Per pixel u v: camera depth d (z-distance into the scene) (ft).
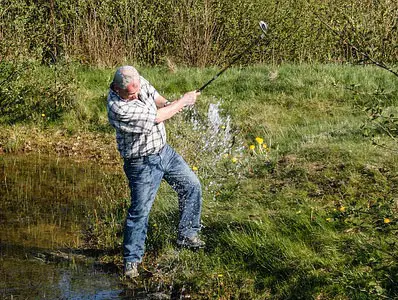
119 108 20.90
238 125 37.68
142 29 53.52
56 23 52.24
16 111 41.27
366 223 21.86
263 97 42.14
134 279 22.13
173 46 54.39
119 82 20.70
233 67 51.83
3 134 39.06
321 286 19.85
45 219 27.45
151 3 54.24
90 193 30.68
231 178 27.78
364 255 20.58
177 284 21.59
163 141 21.83
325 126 35.12
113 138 38.96
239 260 21.85
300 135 34.73
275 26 53.72
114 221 26.48
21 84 41.96
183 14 54.29
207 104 39.86
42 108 41.52
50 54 52.06
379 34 50.37
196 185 22.44
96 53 52.31
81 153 36.99
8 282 21.85
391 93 39.55
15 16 47.39
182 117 37.27
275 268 20.97
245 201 25.39
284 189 25.81
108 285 21.80
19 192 30.73
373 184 25.34
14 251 24.30
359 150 28.27
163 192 26.76
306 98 41.29
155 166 21.72
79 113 41.29
